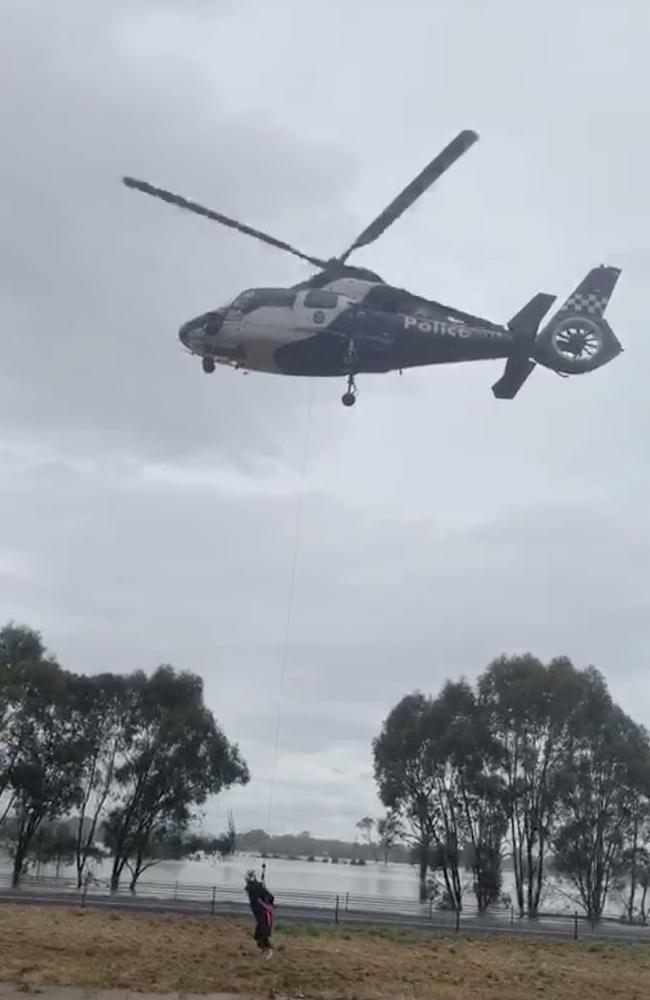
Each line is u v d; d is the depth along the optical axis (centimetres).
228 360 2902
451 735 6266
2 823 6300
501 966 2423
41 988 1766
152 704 6378
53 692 6219
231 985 1912
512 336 3014
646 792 6250
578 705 6325
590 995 2089
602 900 6247
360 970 2156
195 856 6269
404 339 2852
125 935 2462
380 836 6475
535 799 6225
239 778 6419
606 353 3142
